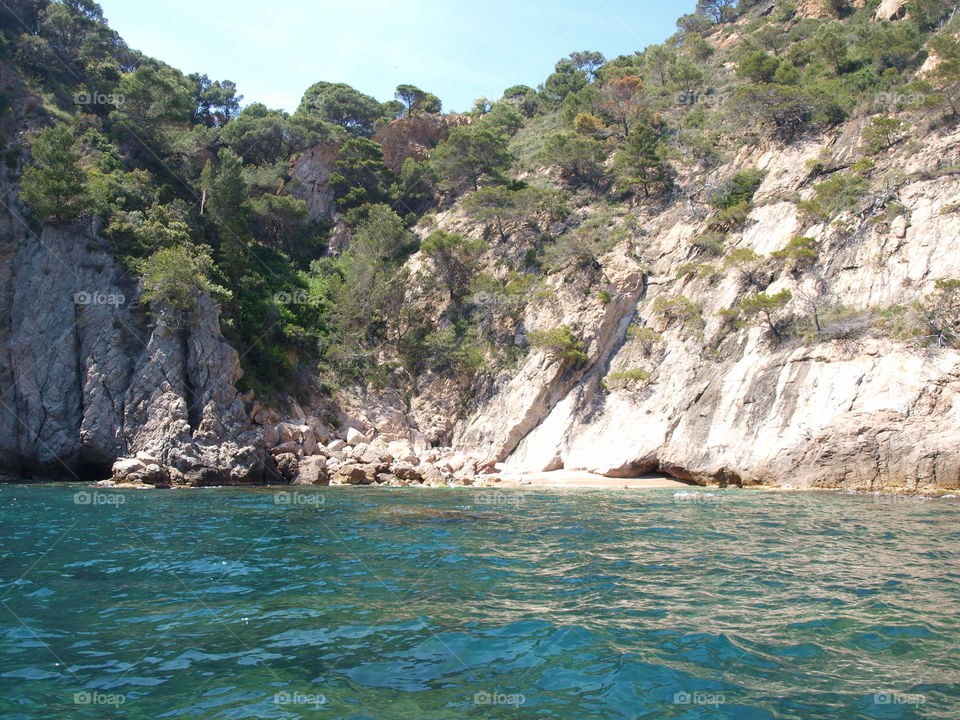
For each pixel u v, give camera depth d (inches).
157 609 369.4
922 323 1148.5
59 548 539.2
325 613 363.3
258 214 2050.9
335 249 2126.0
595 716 238.8
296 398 1545.3
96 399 1240.8
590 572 459.2
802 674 274.8
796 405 1180.5
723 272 1540.4
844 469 1062.4
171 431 1205.1
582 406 1483.8
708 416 1278.3
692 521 708.7
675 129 2212.1
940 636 317.4
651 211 1897.1
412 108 3125.0
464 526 674.8
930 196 1352.1
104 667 284.2
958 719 229.9
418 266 1921.8
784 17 2827.3
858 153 1592.0
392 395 1663.4
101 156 1722.4
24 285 1343.5
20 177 1443.2
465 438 1572.3
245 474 1200.2
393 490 1095.6
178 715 237.5
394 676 276.7
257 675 276.8
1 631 330.0
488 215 1975.9
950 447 981.2
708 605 376.2
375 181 2370.8
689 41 2950.3
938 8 2020.2
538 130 2751.0
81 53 2100.1
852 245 1379.2
